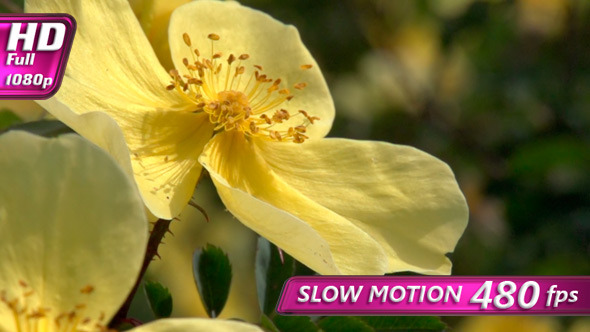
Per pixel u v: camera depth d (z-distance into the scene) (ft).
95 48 0.72
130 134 0.72
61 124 0.68
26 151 0.62
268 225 0.68
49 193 0.62
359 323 0.70
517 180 1.01
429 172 0.75
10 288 0.62
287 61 0.78
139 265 0.62
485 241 1.01
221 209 1.03
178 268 1.03
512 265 0.98
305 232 0.67
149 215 0.69
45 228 0.62
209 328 0.61
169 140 0.73
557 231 0.98
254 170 0.75
